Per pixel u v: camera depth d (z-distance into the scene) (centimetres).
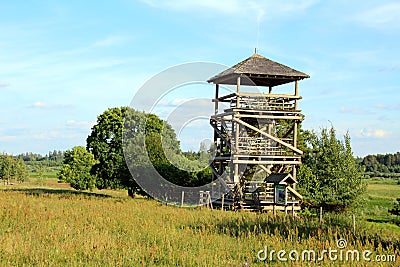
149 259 1465
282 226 2134
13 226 1966
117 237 1777
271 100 3456
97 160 4072
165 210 2584
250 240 1750
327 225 2188
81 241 1619
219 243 1688
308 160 3706
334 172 3331
